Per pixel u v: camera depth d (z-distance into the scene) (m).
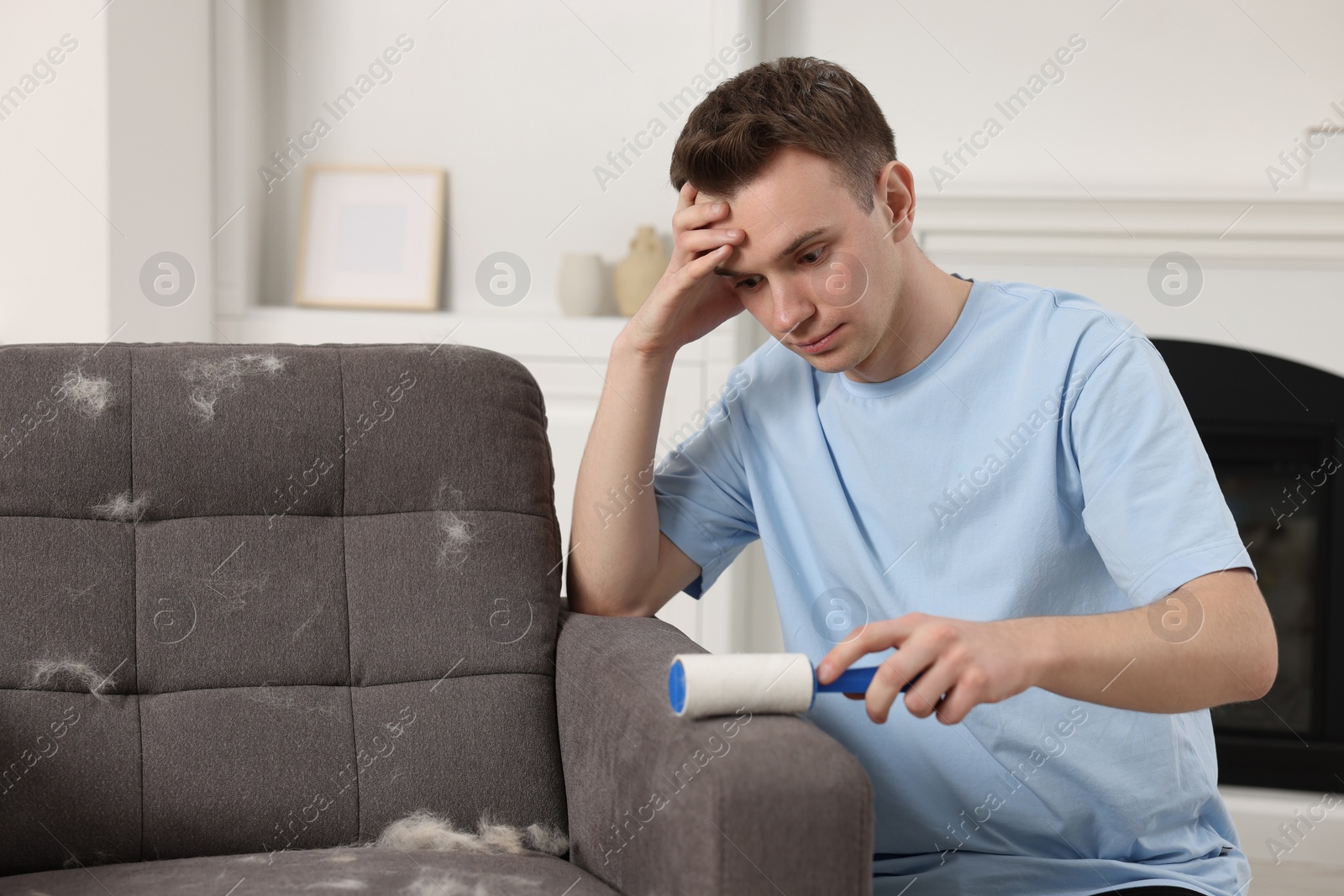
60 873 0.97
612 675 1.00
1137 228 2.08
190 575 1.10
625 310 2.28
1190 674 0.81
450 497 1.17
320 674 1.10
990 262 2.15
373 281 2.40
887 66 2.22
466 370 1.21
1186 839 1.00
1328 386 2.08
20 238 2.04
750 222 0.95
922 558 1.05
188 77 2.24
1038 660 0.78
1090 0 2.15
